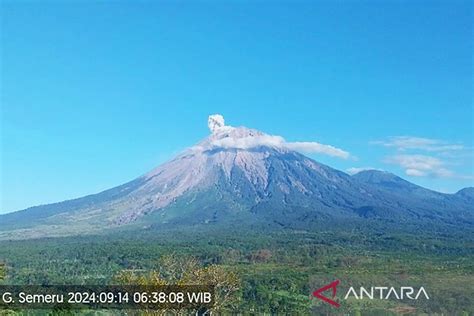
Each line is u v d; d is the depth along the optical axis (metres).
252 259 100.31
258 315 45.84
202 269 30.89
